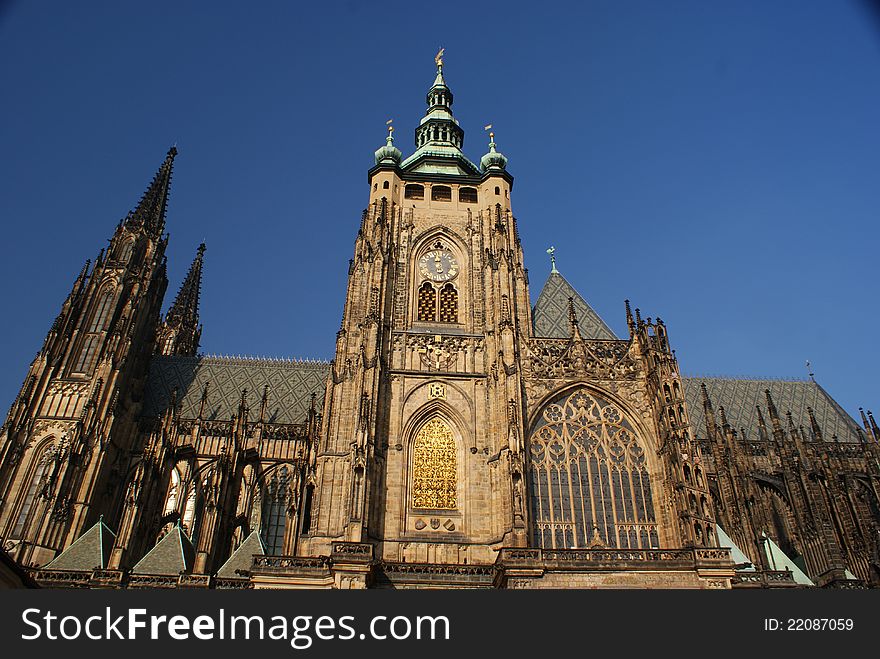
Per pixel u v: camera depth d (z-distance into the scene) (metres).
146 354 150.88
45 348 138.12
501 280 120.56
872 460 131.12
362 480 94.12
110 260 153.38
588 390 112.25
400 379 111.25
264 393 149.62
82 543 108.94
